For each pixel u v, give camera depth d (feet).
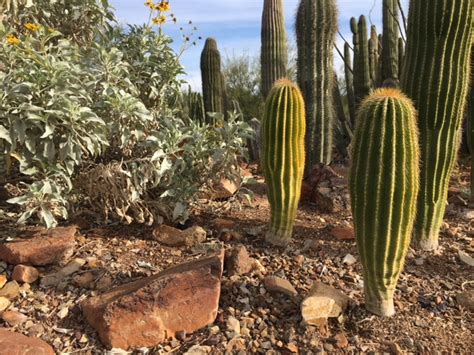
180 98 17.99
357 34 26.66
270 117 11.23
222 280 10.48
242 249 11.08
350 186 8.83
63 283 10.38
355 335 9.06
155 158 11.99
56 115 11.26
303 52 17.78
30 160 11.54
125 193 11.85
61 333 9.10
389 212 8.46
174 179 12.64
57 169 11.39
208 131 13.66
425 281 10.64
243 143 13.83
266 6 24.52
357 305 9.68
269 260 11.42
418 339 8.86
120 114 12.47
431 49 11.39
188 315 9.13
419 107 11.62
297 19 17.99
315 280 10.66
